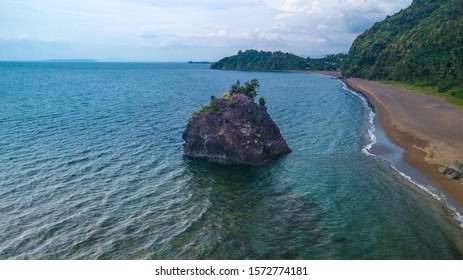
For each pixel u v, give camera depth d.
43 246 28.31
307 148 55.28
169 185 40.91
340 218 32.72
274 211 34.28
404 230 30.30
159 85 175.12
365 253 27.12
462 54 104.69
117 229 30.95
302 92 137.25
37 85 161.12
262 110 51.75
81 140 58.94
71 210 34.34
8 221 32.00
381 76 162.38
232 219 32.81
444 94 97.88
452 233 29.58
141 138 61.28
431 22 161.62
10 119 74.56
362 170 45.12
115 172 44.66
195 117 51.09
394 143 57.62
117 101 109.00
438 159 47.91
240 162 48.31
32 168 45.12
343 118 80.06
